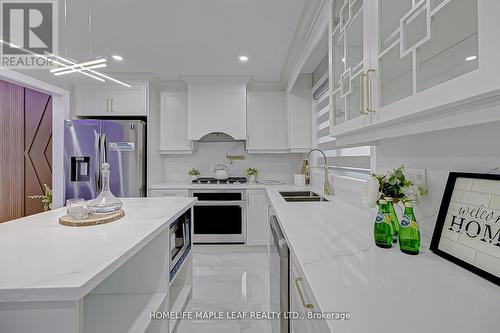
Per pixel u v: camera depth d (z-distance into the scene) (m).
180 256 1.63
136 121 3.09
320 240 1.05
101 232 1.10
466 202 0.80
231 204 3.30
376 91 0.92
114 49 2.61
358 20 1.13
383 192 1.00
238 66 3.08
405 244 0.90
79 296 0.64
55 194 2.98
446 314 0.54
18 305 0.65
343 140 1.35
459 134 0.87
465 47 0.59
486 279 0.69
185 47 2.58
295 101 3.32
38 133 3.26
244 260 3.03
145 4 1.87
